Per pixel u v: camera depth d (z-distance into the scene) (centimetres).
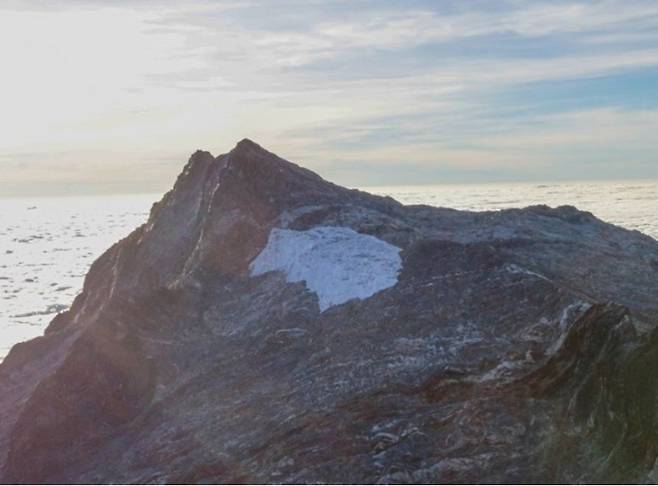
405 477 1616
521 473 1590
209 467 1761
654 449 1580
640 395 1633
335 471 1650
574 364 1731
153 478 1786
